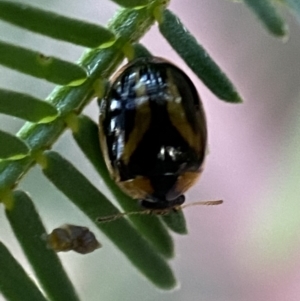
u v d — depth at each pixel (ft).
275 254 0.23
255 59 0.24
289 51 0.24
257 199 0.24
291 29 0.23
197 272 0.24
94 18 0.18
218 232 0.24
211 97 0.24
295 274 0.23
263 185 0.24
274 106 0.24
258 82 0.24
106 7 0.18
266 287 0.23
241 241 0.24
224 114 0.24
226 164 0.25
